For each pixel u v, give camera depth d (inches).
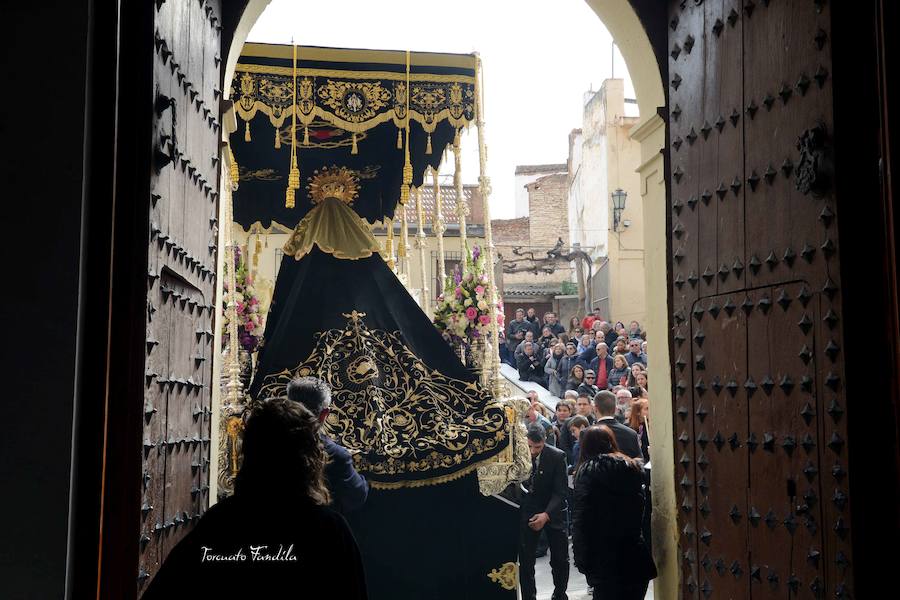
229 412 244.7
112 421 123.0
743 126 177.2
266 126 330.3
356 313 267.6
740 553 176.7
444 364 265.3
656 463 236.4
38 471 114.4
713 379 188.2
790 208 160.9
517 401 265.9
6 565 113.2
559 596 291.6
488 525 257.6
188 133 156.3
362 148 354.6
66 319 116.6
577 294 1097.4
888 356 142.6
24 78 118.2
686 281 200.8
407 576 251.6
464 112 288.8
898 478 138.8
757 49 171.9
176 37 144.9
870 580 140.6
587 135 1025.5
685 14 204.4
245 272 300.4
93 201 122.5
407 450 245.1
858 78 147.3
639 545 226.4
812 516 152.9
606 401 280.1
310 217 290.8
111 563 121.9
